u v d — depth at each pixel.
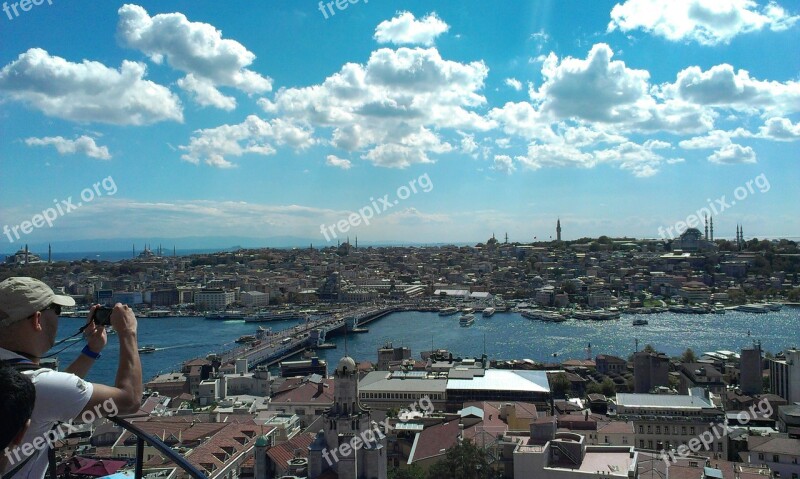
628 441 162.88
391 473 145.88
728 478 129.12
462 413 181.62
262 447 131.62
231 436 157.50
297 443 139.62
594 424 166.00
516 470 122.56
